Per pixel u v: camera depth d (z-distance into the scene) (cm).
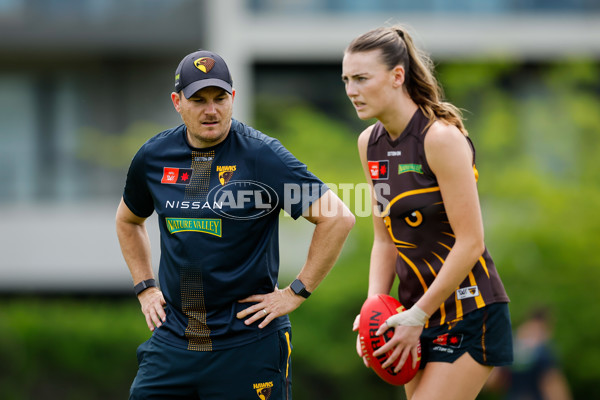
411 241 1467
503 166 4672
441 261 1448
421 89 1434
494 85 5641
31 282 5972
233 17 5831
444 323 1452
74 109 6159
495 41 5875
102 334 4784
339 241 1411
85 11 5878
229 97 1369
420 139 1412
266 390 1420
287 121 5122
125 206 1540
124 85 6169
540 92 5978
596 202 4459
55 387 4803
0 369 4716
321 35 5872
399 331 1426
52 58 6112
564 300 4300
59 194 6172
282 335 1451
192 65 1356
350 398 4534
